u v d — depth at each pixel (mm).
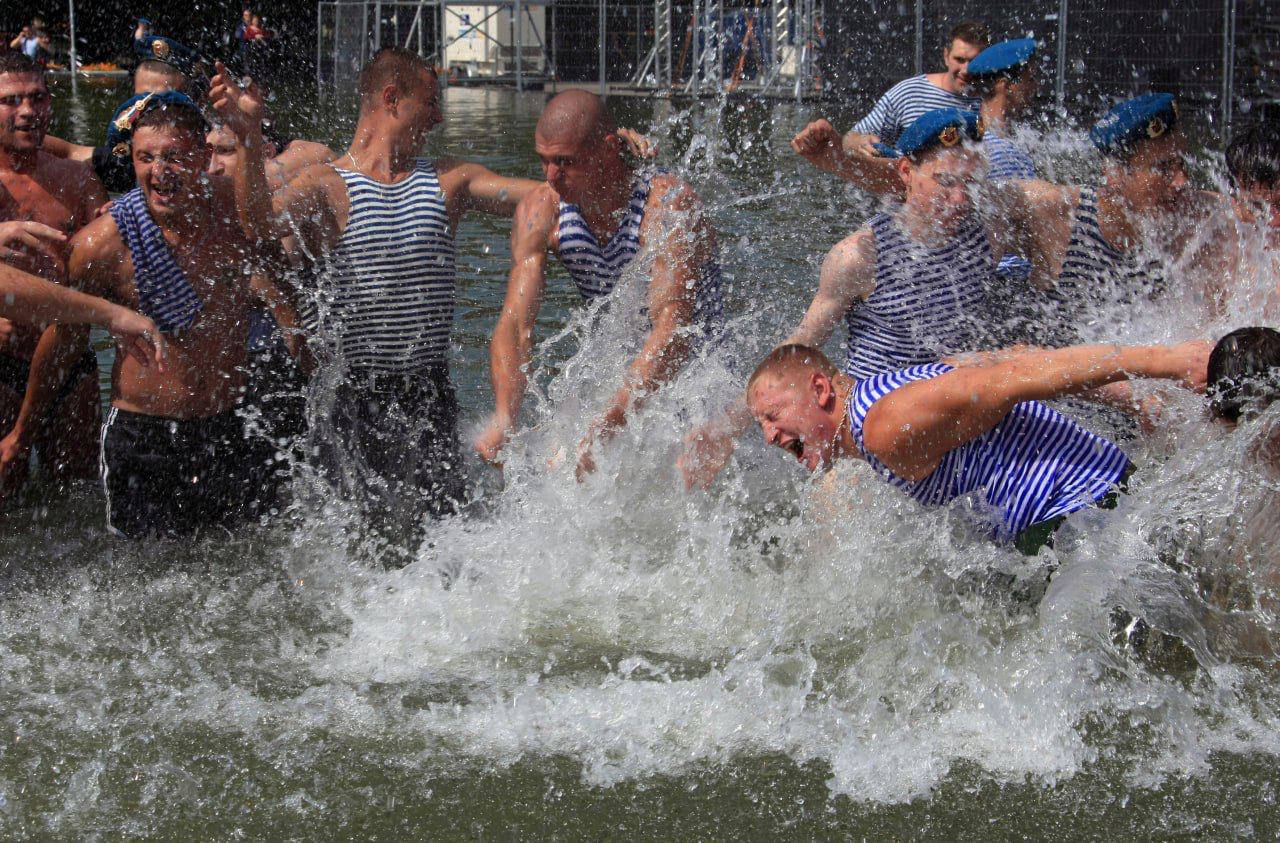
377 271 4977
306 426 5223
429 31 28031
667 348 4809
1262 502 3861
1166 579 3961
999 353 4250
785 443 4094
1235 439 3805
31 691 3873
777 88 23594
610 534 4816
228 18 27578
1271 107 16797
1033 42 6133
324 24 26484
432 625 4324
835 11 21984
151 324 4617
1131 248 4695
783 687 3869
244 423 5062
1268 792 3334
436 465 5254
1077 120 16828
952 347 4793
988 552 4102
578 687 3930
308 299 5094
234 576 4715
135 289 4711
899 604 4258
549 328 7188
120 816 3266
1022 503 3992
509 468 5016
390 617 4387
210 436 4980
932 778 3424
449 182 5145
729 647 4160
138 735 3635
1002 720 3666
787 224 9562
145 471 4902
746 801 3340
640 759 3535
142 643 4203
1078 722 3645
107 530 5055
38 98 4941
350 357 5145
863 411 3891
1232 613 3947
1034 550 4039
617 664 4074
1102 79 18375
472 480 5402
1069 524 3982
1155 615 3973
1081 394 4020
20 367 5195
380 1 27578
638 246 4816
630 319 4953
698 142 15656
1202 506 3926
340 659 4117
